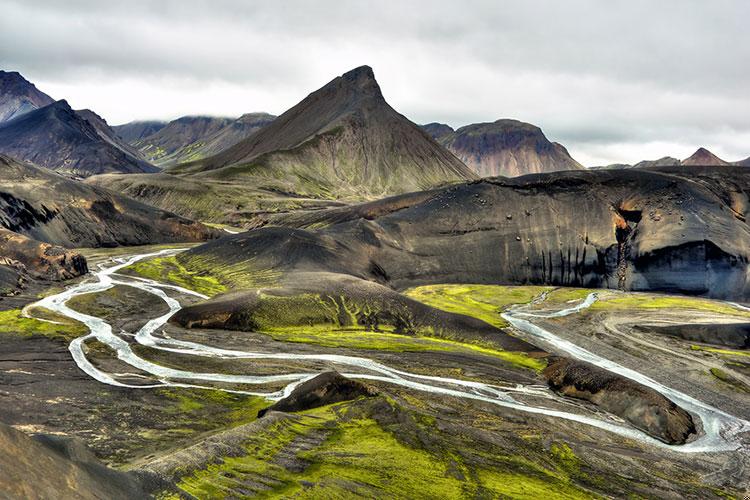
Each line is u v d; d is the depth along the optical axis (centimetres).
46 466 3247
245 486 4456
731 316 14088
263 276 14475
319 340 10269
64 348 9019
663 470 6172
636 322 13438
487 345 11050
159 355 9056
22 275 13150
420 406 7119
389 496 4653
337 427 6162
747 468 6494
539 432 6738
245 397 7469
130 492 3734
